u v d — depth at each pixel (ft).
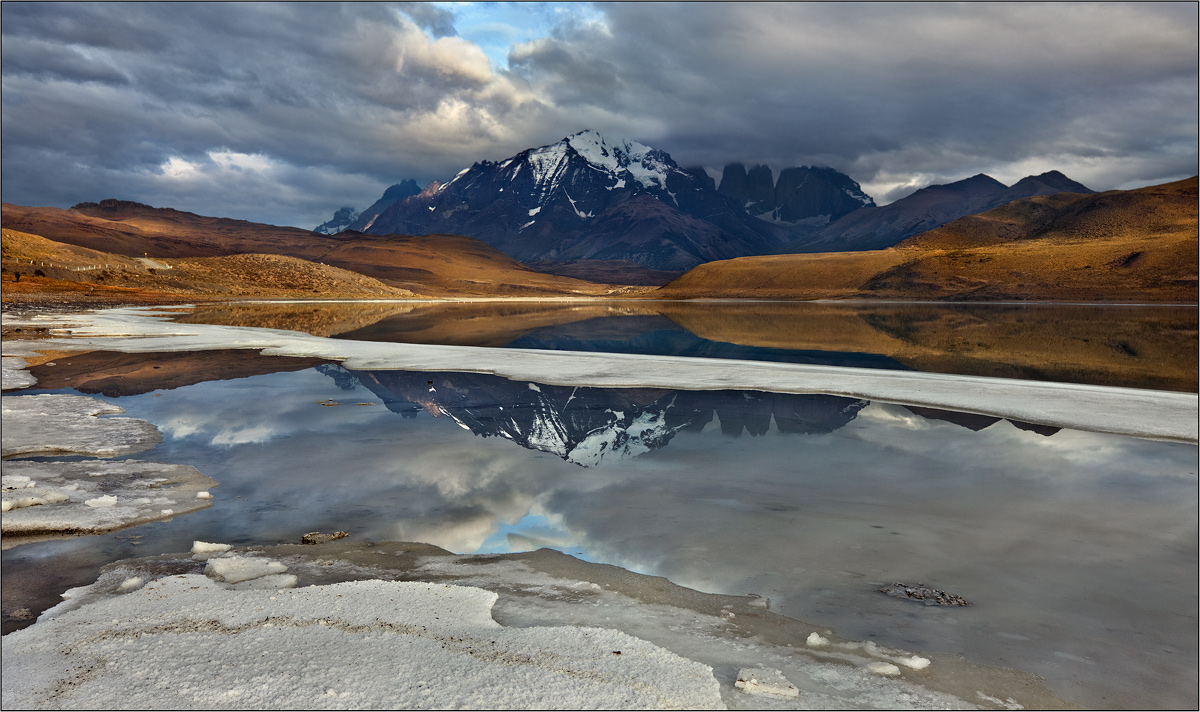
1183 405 49.57
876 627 17.74
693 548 23.53
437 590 19.66
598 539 24.49
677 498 29.40
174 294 343.87
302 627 16.99
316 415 47.52
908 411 48.52
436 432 42.45
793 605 19.07
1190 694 14.60
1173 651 16.52
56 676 14.47
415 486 31.24
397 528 25.82
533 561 22.41
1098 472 33.17
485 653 15.69
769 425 44.24
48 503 28.02
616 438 40.78
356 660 15.23
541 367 70.74
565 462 35.50
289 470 33.86
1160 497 29.19
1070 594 19.79
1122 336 122.93
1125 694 14.64
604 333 137.08
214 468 34.19
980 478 32.30
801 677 15.10
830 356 89.97
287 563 22.12
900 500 28.96
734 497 29.55
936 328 150.41
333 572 21.39
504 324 169.17
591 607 18.79
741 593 19.89
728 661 15.83
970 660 16.07
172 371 69.56
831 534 24.90
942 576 21.12
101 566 22.00
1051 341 113.50
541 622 17.71
